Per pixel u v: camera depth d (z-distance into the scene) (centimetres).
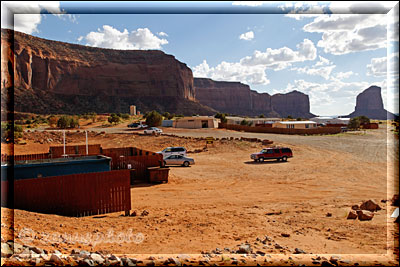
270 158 2597
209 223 904
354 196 1319
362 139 4225
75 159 1380
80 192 972
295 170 2131
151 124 7131
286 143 3825
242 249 661
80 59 19912
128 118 11119
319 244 730
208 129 6738
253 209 1105
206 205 1173
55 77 18012
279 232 830
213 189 1512
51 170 1227
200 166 2359
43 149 3462
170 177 1869
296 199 1279
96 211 990
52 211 937
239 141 3831
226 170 2161
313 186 1573
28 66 16475
